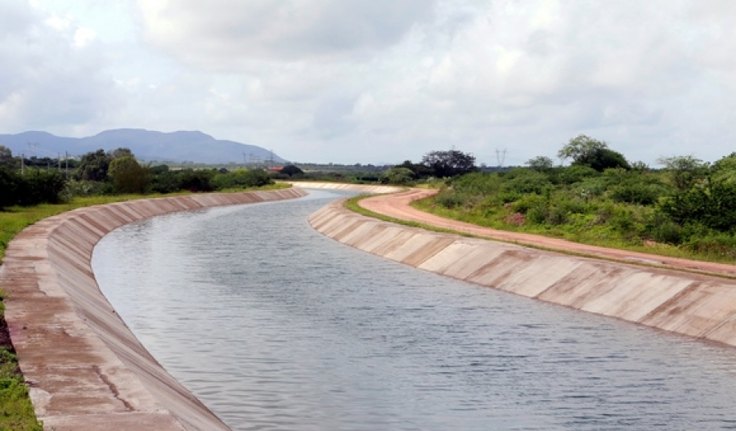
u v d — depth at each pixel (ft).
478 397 69.26
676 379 74.02
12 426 45.03
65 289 93.45
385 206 277.64
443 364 79.61
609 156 294.25
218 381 73.41
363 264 155.53
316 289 123.95
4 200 230.07
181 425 48.19
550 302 112.98
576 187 219.82
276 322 98.89
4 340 67.87
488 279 130.11
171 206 320.91
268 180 513.86
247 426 61.31
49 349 65.36
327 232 220.02
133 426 47.37
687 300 96.99
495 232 175.01
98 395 53.57
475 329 95.40
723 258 124.77
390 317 102.37
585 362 80.12
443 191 310.45
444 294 119.96
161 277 135.54
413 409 65.87
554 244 146.92
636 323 98.17
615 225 155.43
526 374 76.02
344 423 62.34
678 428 61.52
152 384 60.64
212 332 93.25
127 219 256.52
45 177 253.03
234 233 221.25
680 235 140.26
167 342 88.22
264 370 77.20
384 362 80.28
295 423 62.18
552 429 61.31
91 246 179.11
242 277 136.05
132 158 368.27
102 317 91.35
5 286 93.86
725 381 73.31
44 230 159.33
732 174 181.47
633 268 111.14
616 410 65.77
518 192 237.25
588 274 114.93
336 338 90.63
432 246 157.69
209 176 440.86
